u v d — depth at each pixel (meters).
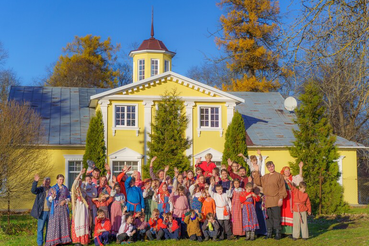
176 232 13.58
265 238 13.38
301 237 13.53
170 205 13.90
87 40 51.12
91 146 24.56
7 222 18.66
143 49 31.59
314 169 22.62
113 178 13.75
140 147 26.28
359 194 38.41
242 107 32.38
